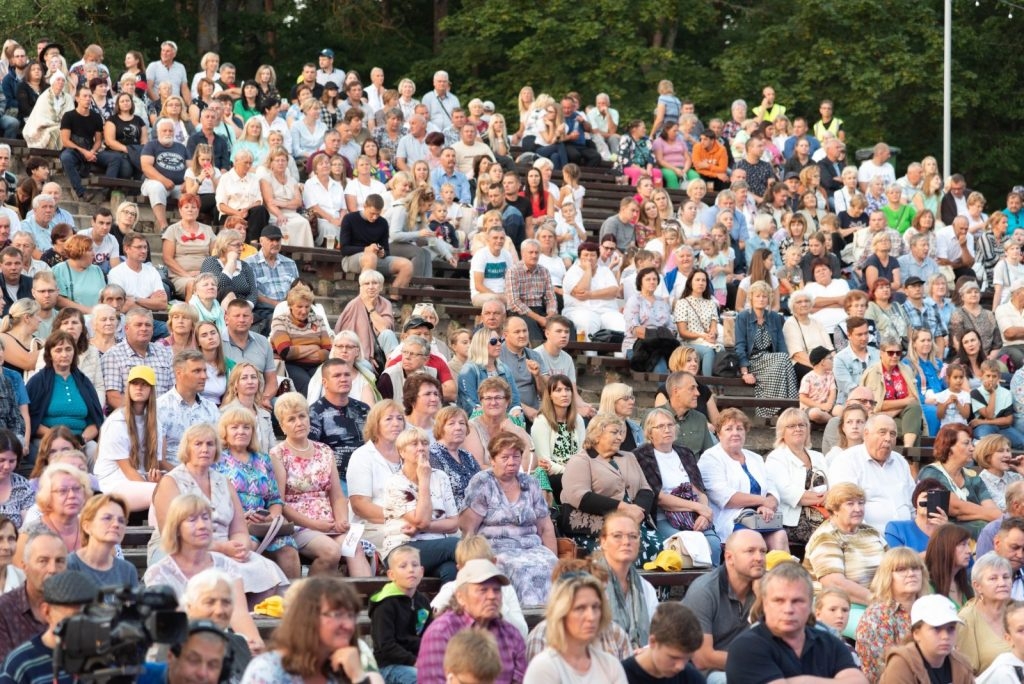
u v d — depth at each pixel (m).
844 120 45.09
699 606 11.10
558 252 23.83
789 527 15.13
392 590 10.88
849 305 20.91
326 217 22.61
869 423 15.12
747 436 19.33
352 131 26.02
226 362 15.36
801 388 19.17
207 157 22.39
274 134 22.50
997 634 11.86
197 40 46.00
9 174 20.95
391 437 13.06
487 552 10.82
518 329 17.00
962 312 21.72
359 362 15.40
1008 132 48.59
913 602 11.35
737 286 23.12
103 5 43.41
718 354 19.80
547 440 15.05
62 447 12.36
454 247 23.25
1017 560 13.01
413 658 10.68
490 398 14.42
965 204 28.22
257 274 18.98
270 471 12.35
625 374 19.98
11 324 15.13
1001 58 47.78
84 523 10.09
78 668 7.22
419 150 26.41
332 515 12.72
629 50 43.91
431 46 49.22
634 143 30.47
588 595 9.51
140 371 12.81
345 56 47.72
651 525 14.07
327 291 21.33
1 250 16.86
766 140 30.69
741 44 46.16
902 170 47.22
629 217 24.52
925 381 19.50
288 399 12.79
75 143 23.17
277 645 7.96
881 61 44.31
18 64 25.23
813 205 26.92
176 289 19.39
